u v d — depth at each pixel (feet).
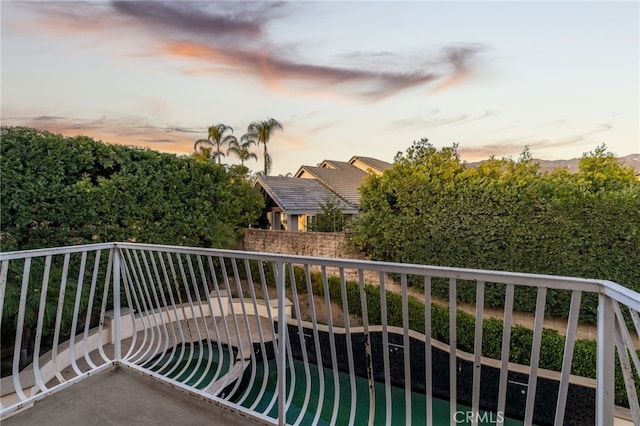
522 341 16.58
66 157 19.25
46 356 14.66
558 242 18.89
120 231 21.57
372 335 19.03
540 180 19.81
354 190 50.72
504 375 4.57
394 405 16.42
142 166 23.29
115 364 8.75
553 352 15.70
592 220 17.99
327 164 65.98
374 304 22.95
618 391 13.06
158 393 7.52
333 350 6.01
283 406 6.22
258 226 49.70
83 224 19.90
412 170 24.85
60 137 19.29
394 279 25.36
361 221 27.14
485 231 21.13
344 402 15.89
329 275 27.53
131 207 22.34
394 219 24.95
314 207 41.60
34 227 18.12
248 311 24.20
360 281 5.51
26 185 17.60
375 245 26.00
